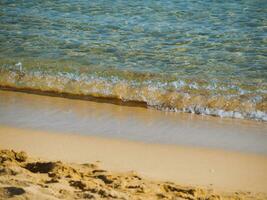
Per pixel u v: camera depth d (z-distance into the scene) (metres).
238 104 10.95
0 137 9.26
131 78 12.12
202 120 10.47
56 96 11.74
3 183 6.57
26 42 14.98
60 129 9.72
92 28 16.39
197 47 14.58
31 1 19.80
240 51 14.23
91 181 7.03
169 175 7.74
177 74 12.34
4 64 12.98
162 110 11.03
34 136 9.30
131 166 8.05
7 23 17.05
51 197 6.12
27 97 11.66
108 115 10.59
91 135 9.45
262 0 19.64
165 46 14.64
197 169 8.04
